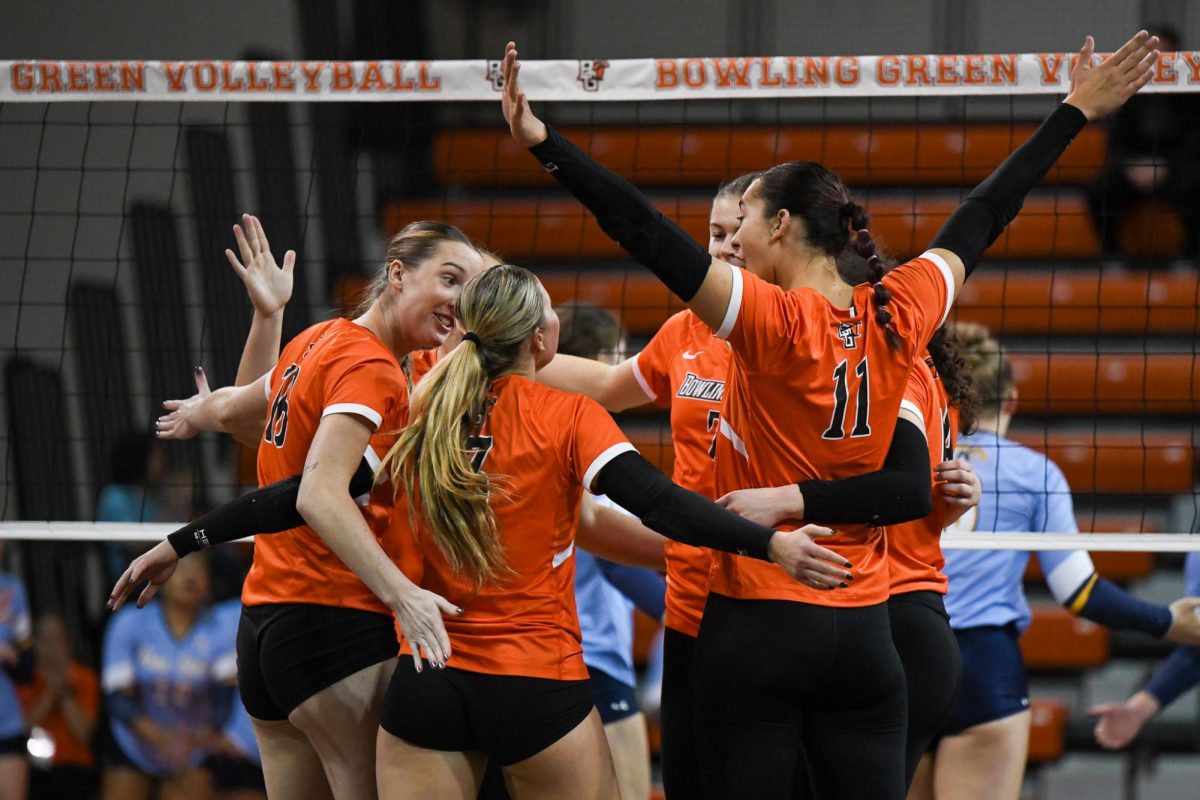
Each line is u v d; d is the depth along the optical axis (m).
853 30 20.30
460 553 6.73
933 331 6.74
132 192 18.62
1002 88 9.59
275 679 7.35
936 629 7.86
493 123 20.89
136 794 13.79
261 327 9.06
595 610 11.09
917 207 19.22
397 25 20.73
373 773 7.40
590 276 19.19
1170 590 16.86
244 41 20.05
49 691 14.47
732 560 6.70
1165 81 9.44
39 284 18.09
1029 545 9.52
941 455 7.95
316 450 6.84
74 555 16.08
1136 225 18.80
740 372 6.62
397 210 20.17
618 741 11.08
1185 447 17.41
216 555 13.97
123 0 19.70
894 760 6.75
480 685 6.79
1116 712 11.29
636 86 9.88
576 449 6.82
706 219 19.42
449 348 7.77
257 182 19.27
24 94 10.30
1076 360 18.23
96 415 17.66
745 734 6.67
